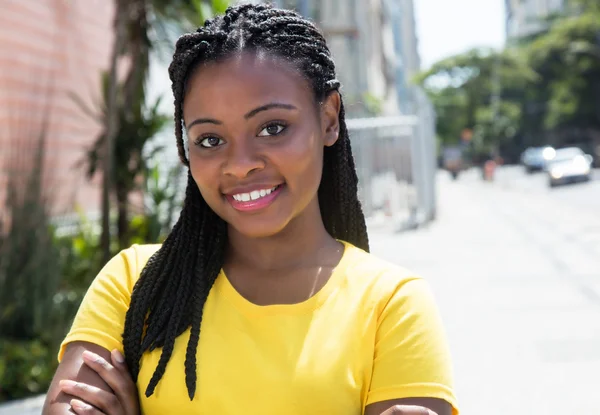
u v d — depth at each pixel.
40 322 4.61
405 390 1.27
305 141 1.33
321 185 1.58
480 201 22.80
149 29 6.30
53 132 6.74
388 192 14.23
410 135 14.41
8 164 5.14
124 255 1.50
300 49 1.35
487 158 66.62
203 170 1.33
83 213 6.50
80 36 7.66
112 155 5.73
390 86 36.09
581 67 52.16
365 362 1.29
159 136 6.89
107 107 5.82
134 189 6.16
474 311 6.44
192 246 1.40
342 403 1.24
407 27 50.31
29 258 4.76
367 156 13.21
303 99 1.34
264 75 1.30
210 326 1.31
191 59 1.32
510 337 5.48
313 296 1.33
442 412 1.26
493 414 3.96
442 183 44.12
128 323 1.36
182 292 1.35
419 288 1.37
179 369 1.28
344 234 1.60
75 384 1.30
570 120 54.78
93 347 1.35
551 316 6.07
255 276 1.38
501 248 10.66
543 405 4.05
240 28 1.34
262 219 1.33
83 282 5.49
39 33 6.75
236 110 1.29
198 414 1.25
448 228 14.05
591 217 14.73
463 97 64.06
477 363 4.87
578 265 8.61
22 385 4.18
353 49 18.30
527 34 69.69
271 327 1.29
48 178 5.17
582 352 4.95
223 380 1.25
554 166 27.53
